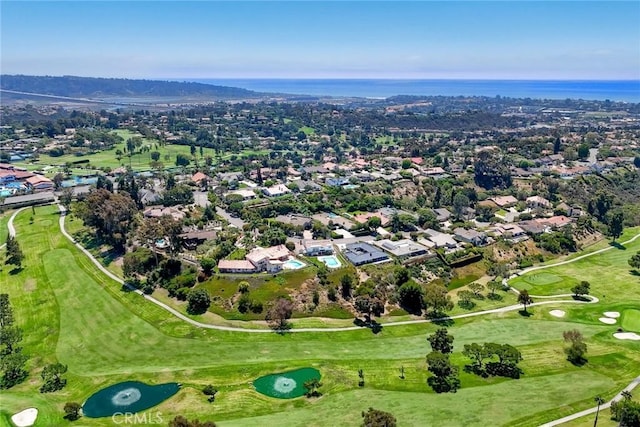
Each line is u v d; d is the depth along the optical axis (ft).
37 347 330.34
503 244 522.47
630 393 271.69
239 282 400.26
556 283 449.48
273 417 253.24
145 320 362.94
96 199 501.56
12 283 425.28
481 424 244.22
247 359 315.58
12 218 600.39
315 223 562.66
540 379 289.53
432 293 383.04
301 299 385.50
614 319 375.66
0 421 253.65
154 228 433.48
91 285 415.64
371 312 375.86
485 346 301.63
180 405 265.54
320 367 304.71
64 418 256.52
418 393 275.39
